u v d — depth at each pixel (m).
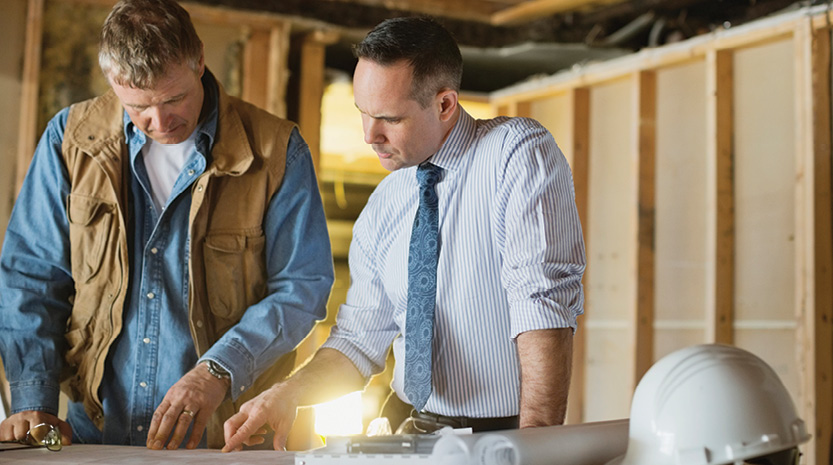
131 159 1.63
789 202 3.52
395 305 1.51
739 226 3.72
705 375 0.88
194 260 1.62
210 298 1.64
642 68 4.09
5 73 3.67
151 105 1.49
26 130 3.66
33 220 1.63
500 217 1.35
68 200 1.62
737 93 3.75
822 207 3.33
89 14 3.81
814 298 3.29
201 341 1.62
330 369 1.49
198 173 1.62
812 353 3.27
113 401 1.63
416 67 1.28
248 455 1.21
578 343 4.42
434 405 1.45
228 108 1.67
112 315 1.62
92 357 1.62
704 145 3.90
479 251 1.39
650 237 4.09
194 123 1.59
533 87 4.71
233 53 4.05
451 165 1.40
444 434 0.94
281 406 1.35
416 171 1.45
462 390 1.42
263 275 1.71
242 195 1.66
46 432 1.40
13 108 3.67
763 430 0.86
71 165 1.62
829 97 3.37
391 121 1.30
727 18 3.94
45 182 1.64
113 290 1.62
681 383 0.89
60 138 1.65
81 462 1.16
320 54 4.33
